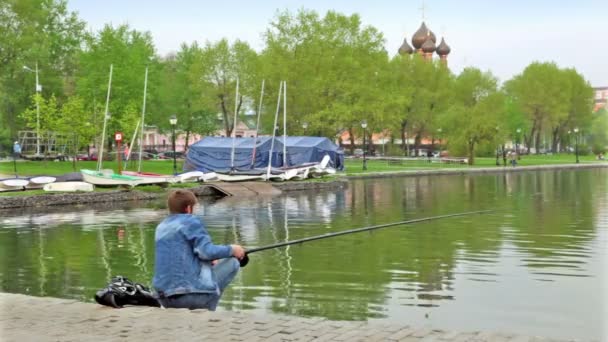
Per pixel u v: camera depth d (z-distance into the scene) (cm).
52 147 6612
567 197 3064
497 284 1120
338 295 1043
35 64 5775
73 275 1247
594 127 8262
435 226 1922
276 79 5978
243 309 960
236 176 3822
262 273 1221
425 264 1302
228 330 618
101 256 1469
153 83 6144
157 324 640
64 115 4981
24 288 1131
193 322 643
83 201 2947
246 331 614
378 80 6788
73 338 608
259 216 2372
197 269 702
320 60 6116
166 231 706
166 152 7650
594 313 930
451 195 3266
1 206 2672
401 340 580
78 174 3278
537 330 855
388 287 1101
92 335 614
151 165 5562
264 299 1020
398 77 7925
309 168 4162
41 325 652
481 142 6819
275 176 3925
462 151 7531
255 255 1423
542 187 3819
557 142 10662
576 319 902
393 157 7331
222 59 6262
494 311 945
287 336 598
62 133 5025
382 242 1605
